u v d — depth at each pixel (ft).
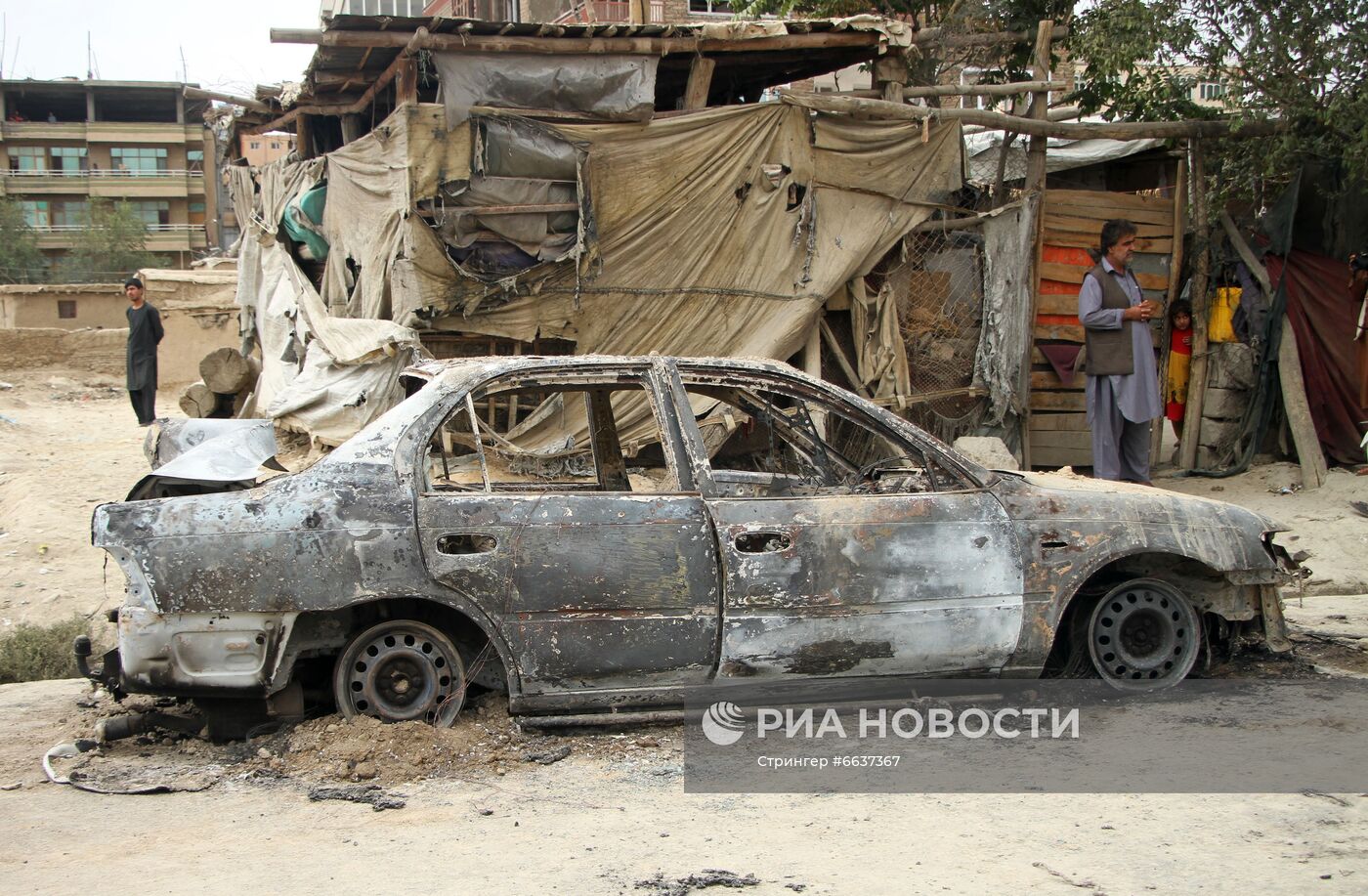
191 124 190.29
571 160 32.37
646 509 15.24
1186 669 17.28
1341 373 35.68
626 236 33.50
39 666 21.53
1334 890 10.42
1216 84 38.86
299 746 14.56
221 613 14.28
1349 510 31.14
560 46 32.12
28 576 27.89
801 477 19.27
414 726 14.67
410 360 32.55
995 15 39.06
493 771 14.23
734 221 34.24
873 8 44.01
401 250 32.17
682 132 33.47
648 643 15.06
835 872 11.07
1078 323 37.58
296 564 14.33
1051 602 16.12
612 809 12.96
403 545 14.55
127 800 13.47
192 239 188.75
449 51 31.40
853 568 15.47
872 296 36.27
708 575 15.16
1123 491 17.06
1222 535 17.01
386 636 15.12
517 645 14.83
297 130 47.26
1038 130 36.32
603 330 33.83
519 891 10.68
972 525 15.92
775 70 39.52
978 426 36.83
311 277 48.03
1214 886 10.55
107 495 35.58
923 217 36.14
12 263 175.52
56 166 187.42
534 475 23.80
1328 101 34.58
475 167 31.89
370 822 12.65
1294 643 20.34
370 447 15.07
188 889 10.80
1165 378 38.58
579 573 14.90
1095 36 35.73
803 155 34.40
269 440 16.56
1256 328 36.58
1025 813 12.65
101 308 108.88
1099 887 10.57
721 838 12.03
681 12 62.80
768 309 34.76
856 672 15.62
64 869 11.37
